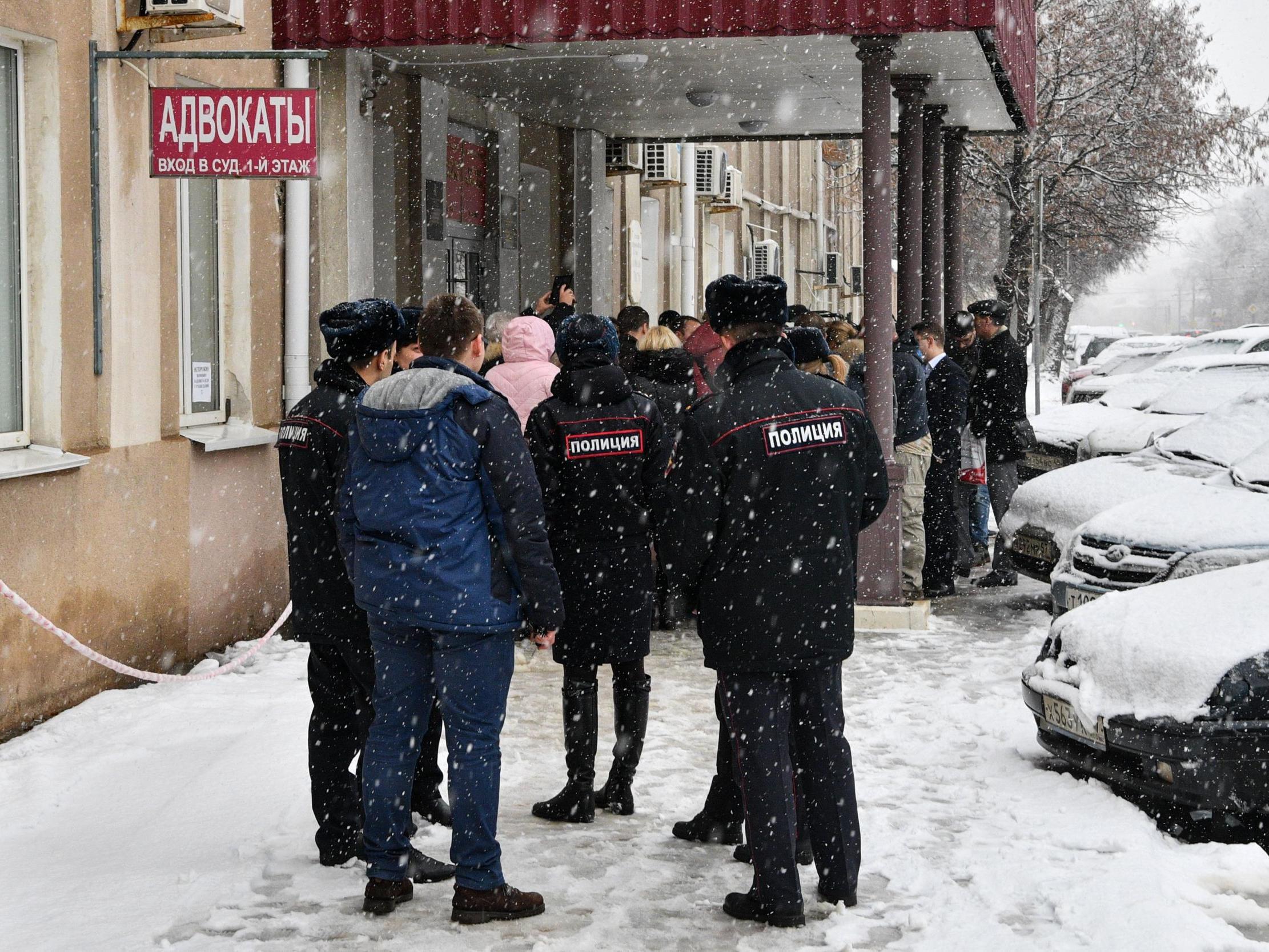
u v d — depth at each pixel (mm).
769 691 4699
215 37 8617
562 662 5773
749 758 4691
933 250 13648
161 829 5586
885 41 9578
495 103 13844
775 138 16359
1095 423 16484
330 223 10320
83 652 6508
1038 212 25109
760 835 4672
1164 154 33781
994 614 10562
